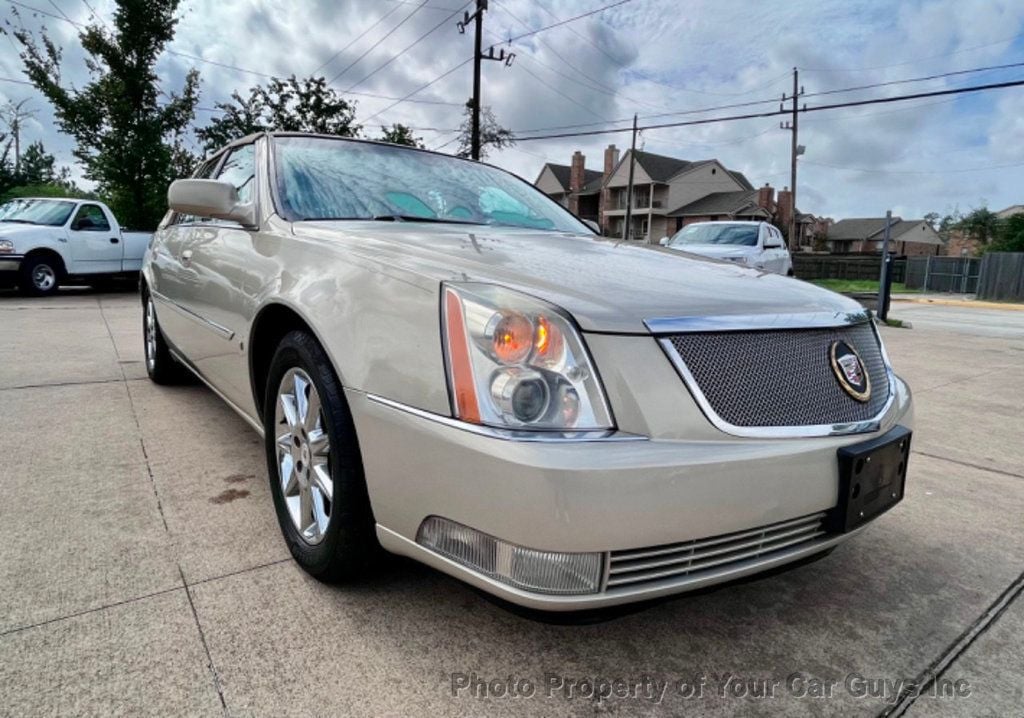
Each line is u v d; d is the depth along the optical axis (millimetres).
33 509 2551
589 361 1528
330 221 2561
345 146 3141
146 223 16156
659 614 2084
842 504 1781
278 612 1946
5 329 6895
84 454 3172
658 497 1478
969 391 5617
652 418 1536
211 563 2203
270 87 20859
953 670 1854
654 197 49906
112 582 2062
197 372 3561
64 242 10672
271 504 2670
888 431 1953
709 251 10258
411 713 1586
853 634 2012
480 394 1517
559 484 1407
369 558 1972
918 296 22938
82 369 5062
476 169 3445
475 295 1619
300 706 1584
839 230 66375
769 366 1743
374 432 1731
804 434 1719
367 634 1869
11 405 3971
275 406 2338
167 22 15570
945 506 3033
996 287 22281
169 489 2791
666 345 1604
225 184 2762
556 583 1456
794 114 29047
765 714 1660
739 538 1639
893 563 2473
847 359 1921
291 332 2189
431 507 1596
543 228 3061
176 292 3674
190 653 1745
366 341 1800
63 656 1704
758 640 1963
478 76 20625
